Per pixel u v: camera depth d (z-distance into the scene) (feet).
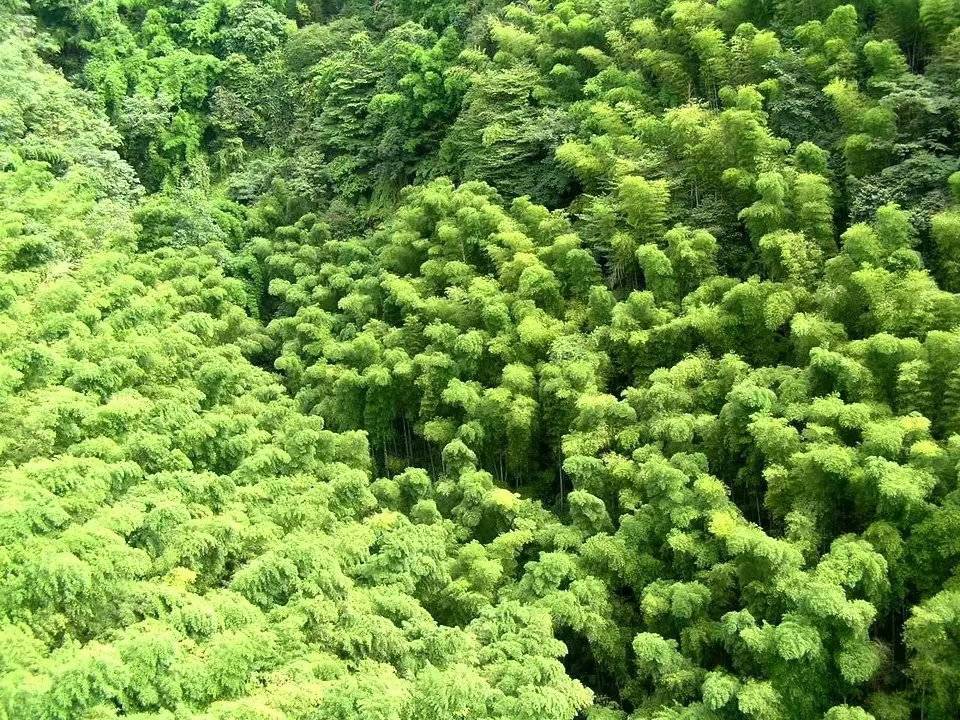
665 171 72.33
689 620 44.65
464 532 56.03
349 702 33.14
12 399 52.60
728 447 52.90
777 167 64.54
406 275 83.82
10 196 85.71
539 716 35.81
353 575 48.19
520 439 62.08
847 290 55.26
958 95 62.95
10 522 37.24
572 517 55.57
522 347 66.18
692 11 83.56
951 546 40.09
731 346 59.82
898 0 71.10
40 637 34.68
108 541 38.81
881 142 63.05
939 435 46.68
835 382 50.16
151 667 32.35
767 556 41.29
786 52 74.90
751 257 65.62
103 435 52.37
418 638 41.88
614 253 70.54
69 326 64.64
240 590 41.22
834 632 38.75
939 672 37.32
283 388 73.67
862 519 45.52
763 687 37.81
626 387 64.28
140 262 87.25
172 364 65.92
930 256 57.36
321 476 58.29
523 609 44.55
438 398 67.77
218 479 50.01
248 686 35.19
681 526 47.60
